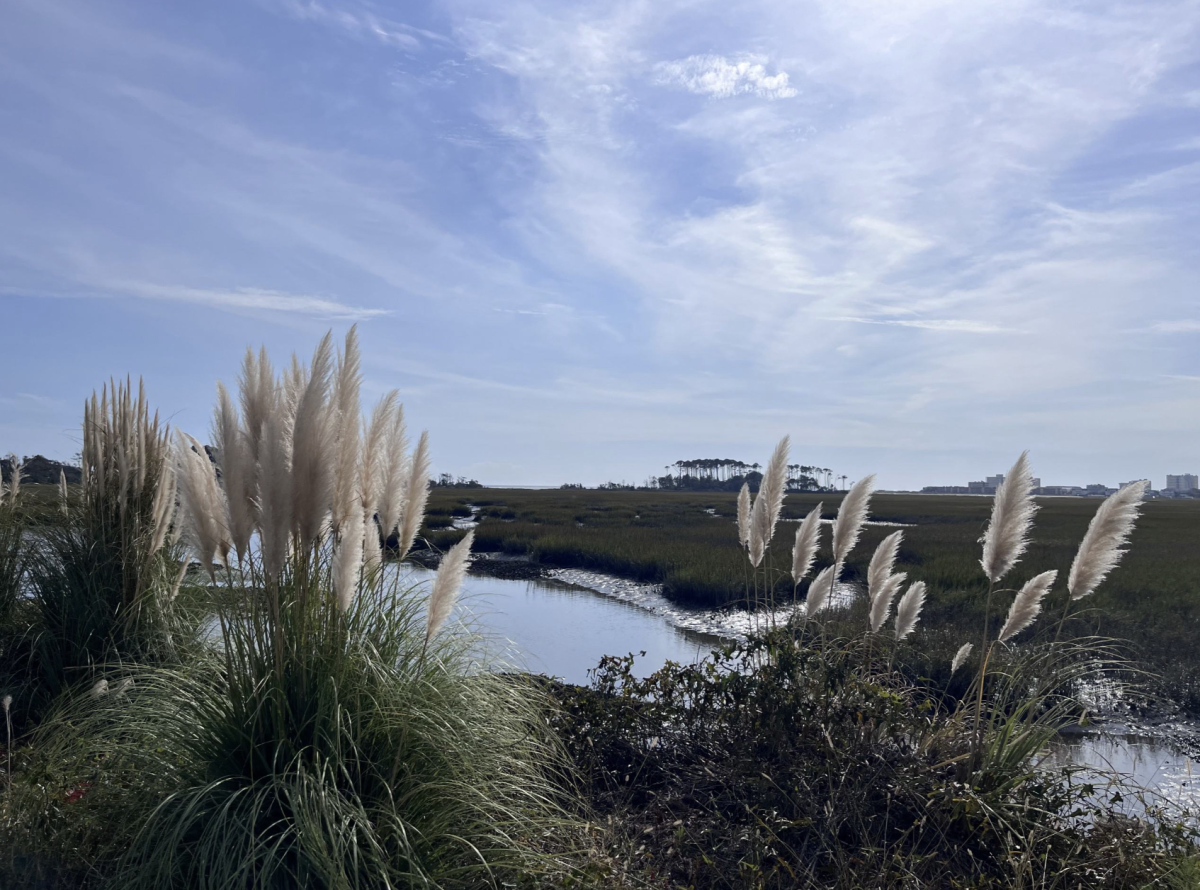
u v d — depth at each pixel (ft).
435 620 13.26
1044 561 58.34
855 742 15.64
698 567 57.26
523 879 10.76
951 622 36.37
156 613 19.29
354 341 13.74
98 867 10.73
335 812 10.37
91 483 20.36
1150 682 28.43
